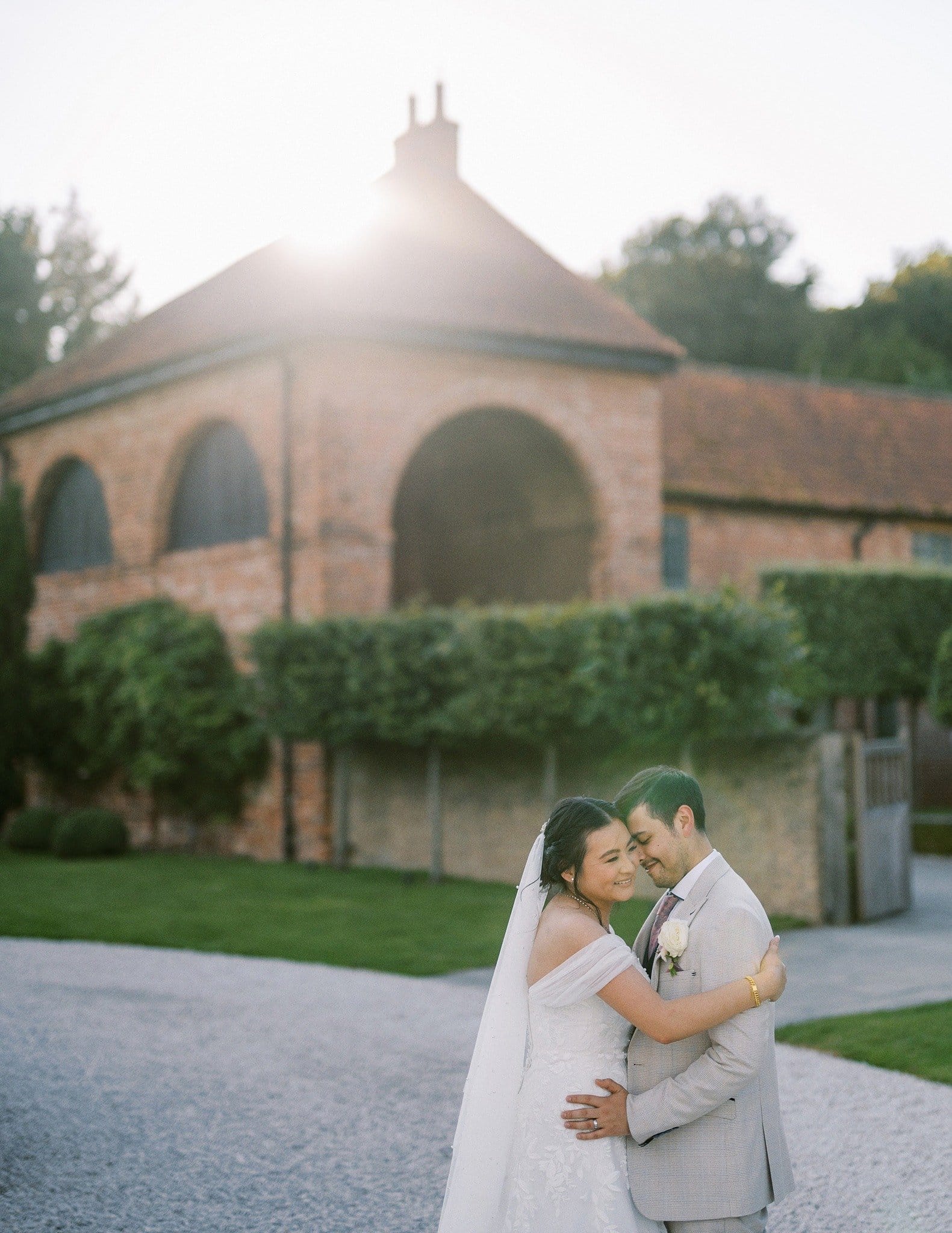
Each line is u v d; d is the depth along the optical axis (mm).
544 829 3678
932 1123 6188
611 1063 3604
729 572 23750
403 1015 8734
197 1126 6340
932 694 18578
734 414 26078
